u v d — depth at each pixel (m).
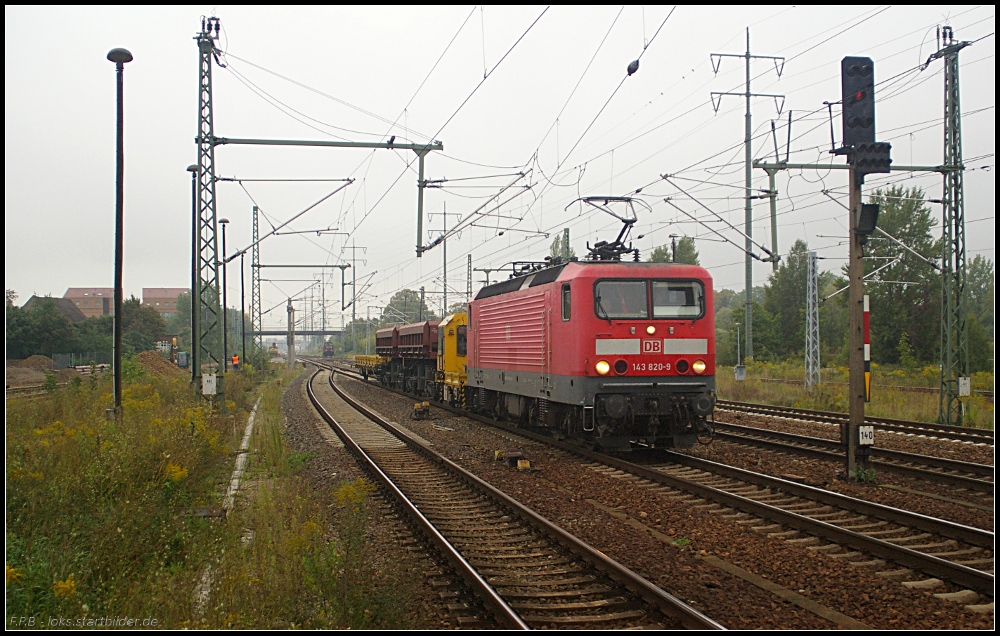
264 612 6.27
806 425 19.52
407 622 6.29
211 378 20.12
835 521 9.55
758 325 54.69
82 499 9.20
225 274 29.84
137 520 8.33
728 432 18.66
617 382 13.95
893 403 23.73
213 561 7.54
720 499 10.57
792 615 6.33
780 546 8.37
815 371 32.88
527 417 18.38
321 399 33.41
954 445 15.66
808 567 7.62
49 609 6.14
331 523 9.66
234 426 19.62
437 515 10.21
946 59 20.16
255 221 47.78
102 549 7.44
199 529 8.78
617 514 10.12
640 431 14.51
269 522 9.21
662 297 14.27
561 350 14.78
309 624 6.11
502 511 10.43
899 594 6.83
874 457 14.55
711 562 7.89
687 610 6.11
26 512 8.31
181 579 7.05
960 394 19.64
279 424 21.77
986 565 7.70
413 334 34.69
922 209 48.19
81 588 6.62
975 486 11.22
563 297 14.72
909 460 13.74
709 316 14.39
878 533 8.94
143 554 7.59
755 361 49.69
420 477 13.32
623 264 14.35
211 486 11.58
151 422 14.01
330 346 134.00
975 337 39.91
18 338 48.66
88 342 54.69
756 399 28.27
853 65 12.00
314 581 6.97
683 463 13.92
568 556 8.10
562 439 16.41
